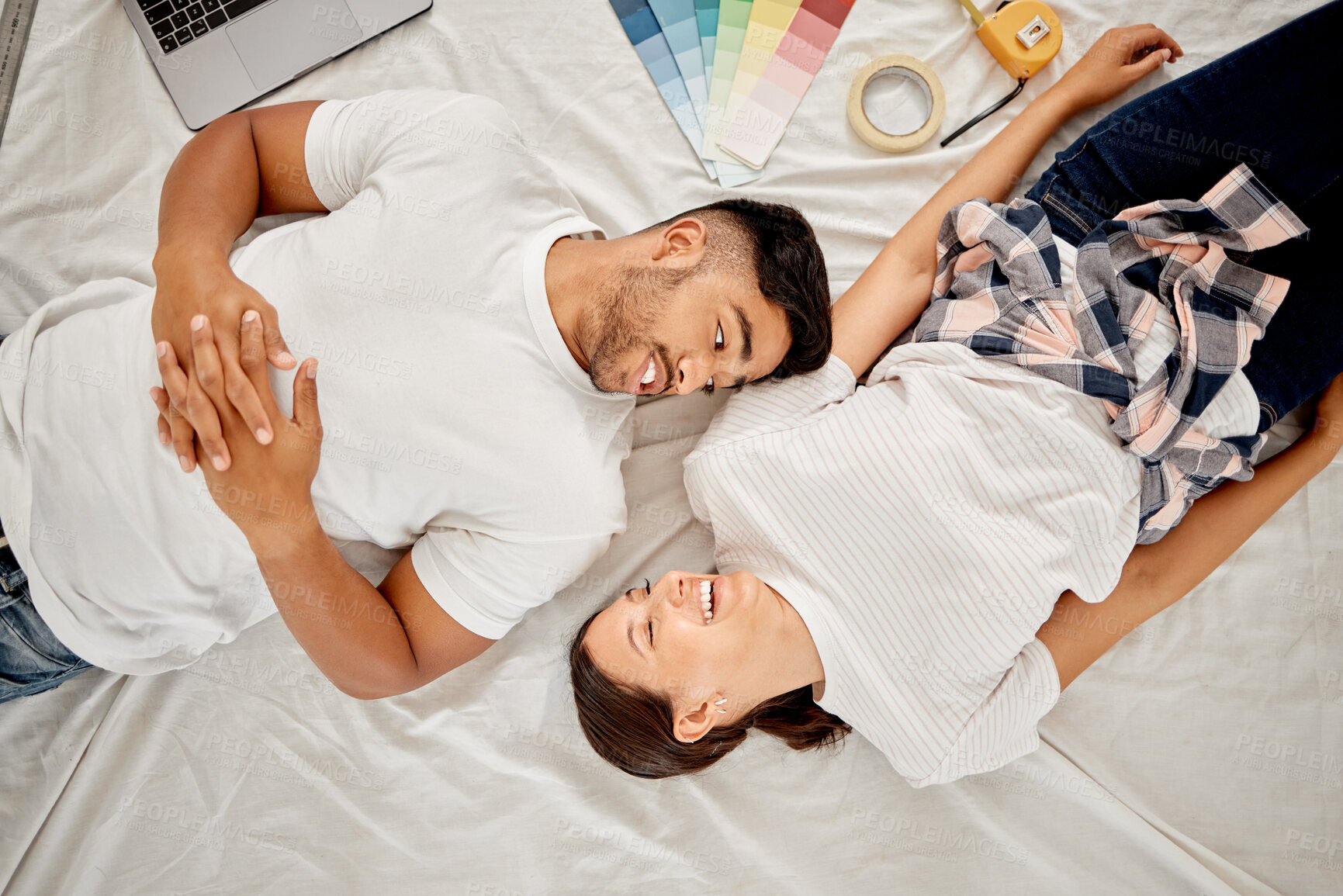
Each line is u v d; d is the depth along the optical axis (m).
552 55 1.56
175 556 1.25
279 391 1.20
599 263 1.24
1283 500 1.44
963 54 1.56
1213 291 1.36
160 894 1.43
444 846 1.47
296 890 1.45
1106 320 1.33
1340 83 1.31
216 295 1.17
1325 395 1.46
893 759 1.39
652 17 1.56
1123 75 1.48
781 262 1.21
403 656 1.30
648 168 1.55
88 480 1.22
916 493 1.32
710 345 1.22
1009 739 1.38
